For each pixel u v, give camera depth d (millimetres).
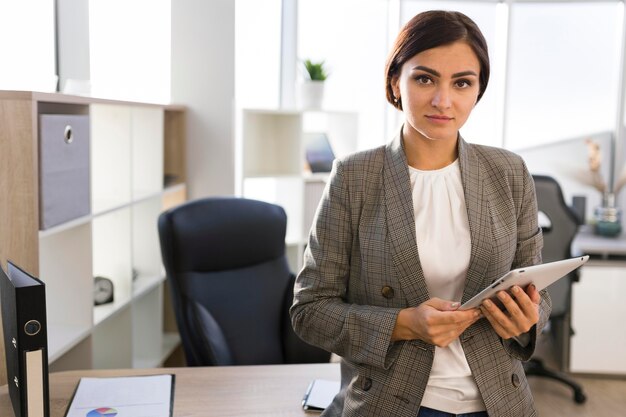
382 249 1303
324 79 4195
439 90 1234
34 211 2059
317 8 4637
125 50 3697
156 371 1925
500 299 1199
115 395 1724
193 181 3838
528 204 1380
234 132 3838
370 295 1339
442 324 1199
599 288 3986
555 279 1273
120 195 2986
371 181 1356
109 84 3631
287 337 2713
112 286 2959
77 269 2537
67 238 2531
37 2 3176
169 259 2539
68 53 3439
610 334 4016
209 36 3736
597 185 4785
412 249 1281
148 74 3771
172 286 2539
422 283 1285
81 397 1706
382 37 4762
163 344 3680
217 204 2701
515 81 4824
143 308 3445
